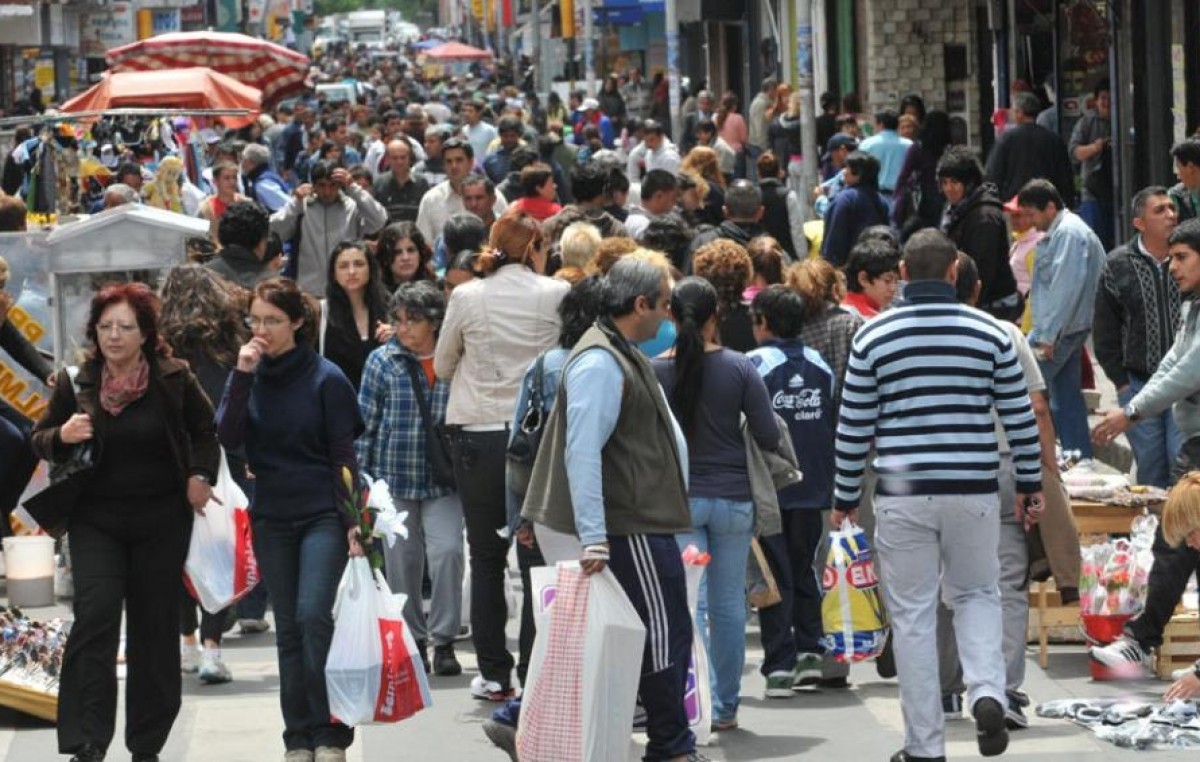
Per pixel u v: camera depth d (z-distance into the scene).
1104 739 20.86
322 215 36.44
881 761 20.41
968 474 19.03
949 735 21.28
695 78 131.25
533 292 23.00
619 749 17.89
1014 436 19.36
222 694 23.69
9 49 114.00
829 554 23.17
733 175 71.50
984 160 71.00
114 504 19.81
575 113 105.81
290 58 64.88
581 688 17.75
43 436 19.72
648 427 18.12
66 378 19.91
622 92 118.62
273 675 24.59
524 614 22.02
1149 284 27.48
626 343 18.14
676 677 18.34
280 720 22.45
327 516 20.02
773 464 21.17
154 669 20.09
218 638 24.11
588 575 17.86
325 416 20.02
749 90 109.62
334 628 19.69
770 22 102.75
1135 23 48.06
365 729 22.06
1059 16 56.81
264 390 20.06
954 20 73.06
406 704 19.75
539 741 17.88
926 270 19.19
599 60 152.88
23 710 22.08
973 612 19.41
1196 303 23.47
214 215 42.44
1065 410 31.77
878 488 19.30
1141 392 23.69
